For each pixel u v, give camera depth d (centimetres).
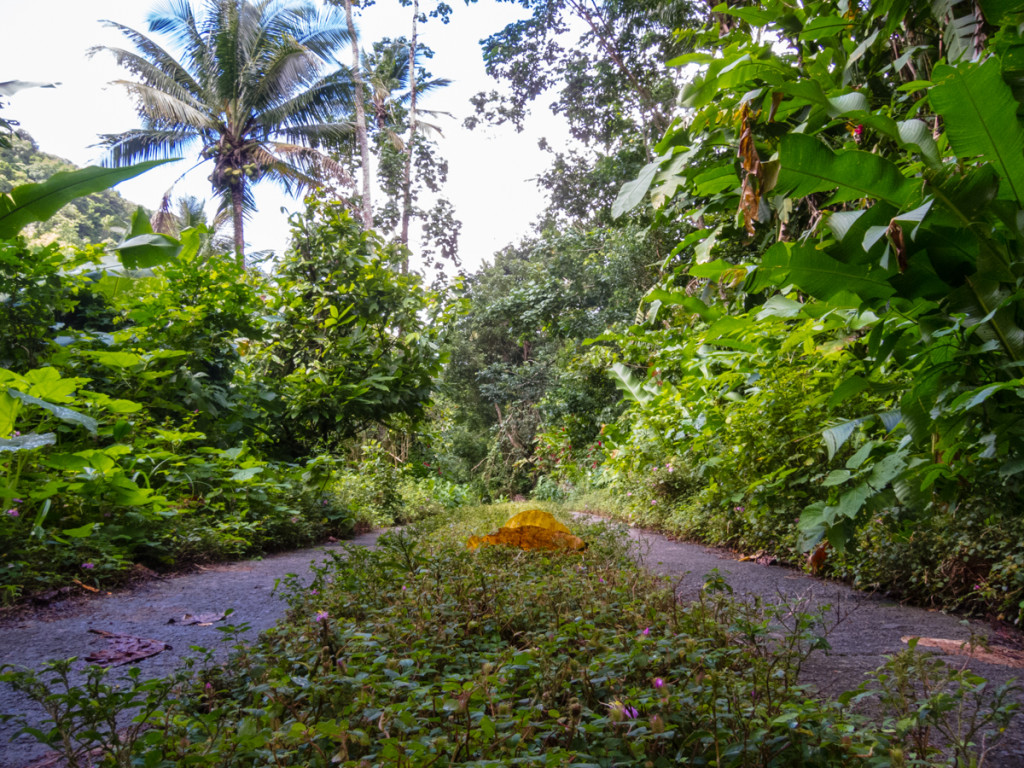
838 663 289
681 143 450
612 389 1686
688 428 707
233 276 808
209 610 404
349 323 1033
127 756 147
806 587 461
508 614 277
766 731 149
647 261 1641
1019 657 299
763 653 249
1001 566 353
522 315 1952
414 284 1080
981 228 321
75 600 424
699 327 701
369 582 342
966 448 358
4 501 459
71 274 705
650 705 164
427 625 244
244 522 668
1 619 374
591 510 1194
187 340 752
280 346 1022
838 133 530
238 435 823
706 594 310
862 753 151
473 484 2209
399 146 2733
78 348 638
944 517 414
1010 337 319
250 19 2328
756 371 589
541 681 187
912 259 338
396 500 1132
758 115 372
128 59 2205
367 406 983
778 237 529
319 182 2444
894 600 422
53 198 537
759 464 569
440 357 1061
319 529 786
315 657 201
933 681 220
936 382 340
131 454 591
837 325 437
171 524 582
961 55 379
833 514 379
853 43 470
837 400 397
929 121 474
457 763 144
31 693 163
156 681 171
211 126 2291
